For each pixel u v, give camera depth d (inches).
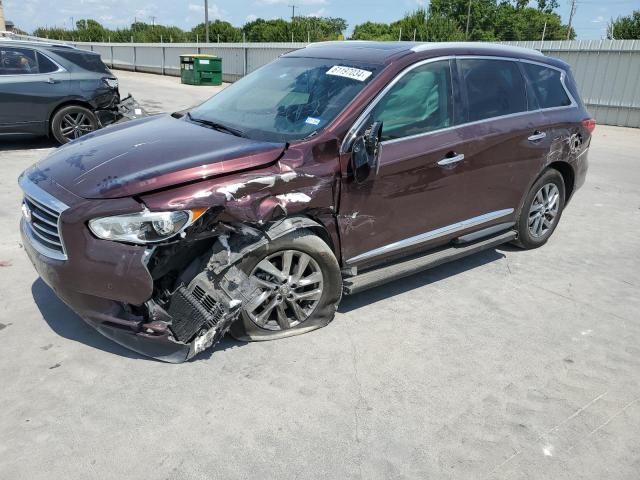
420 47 159.8
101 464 97.0
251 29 2923.2
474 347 139.9
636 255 209.9
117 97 384.2
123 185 115.3
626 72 618.2
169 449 101.1
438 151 154.5
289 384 121.0
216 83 973.8
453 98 161.9
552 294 172.9
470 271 188.2
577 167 208.4
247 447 102.4
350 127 138.2
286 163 128.0
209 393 116.6
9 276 166.4
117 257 112.7
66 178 124.2
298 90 155.8
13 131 346.9
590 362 135.8
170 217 112.7
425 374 127.4
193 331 122.2
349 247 144.4
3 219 216.7
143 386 118.0
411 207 153.6
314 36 2097.7
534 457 103.6
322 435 106.4
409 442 105.8
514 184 184.4
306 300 140.4
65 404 111.3
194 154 126.6
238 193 119.9
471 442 106.6
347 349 135.6
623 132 585.9
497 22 2687.0
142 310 121.2
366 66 152.3
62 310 147.6
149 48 1290.6
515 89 182.9
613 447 107.3
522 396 121.3
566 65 209.0
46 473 94.5
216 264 120.9
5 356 126.2
